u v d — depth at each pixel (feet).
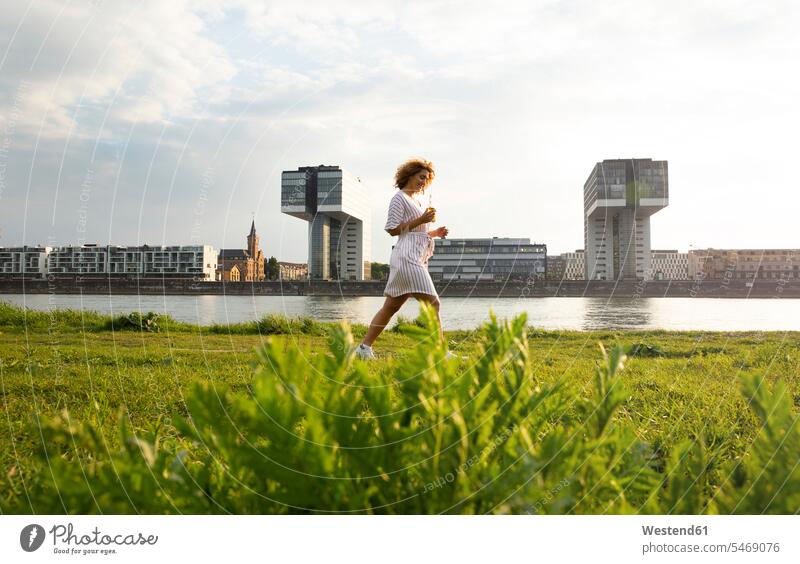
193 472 2.61
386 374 2.64
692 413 8.46
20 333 24.20
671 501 2.73
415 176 15.25
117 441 5.61
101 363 14.75
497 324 2.72
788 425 2.35
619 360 2.68
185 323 30.58
